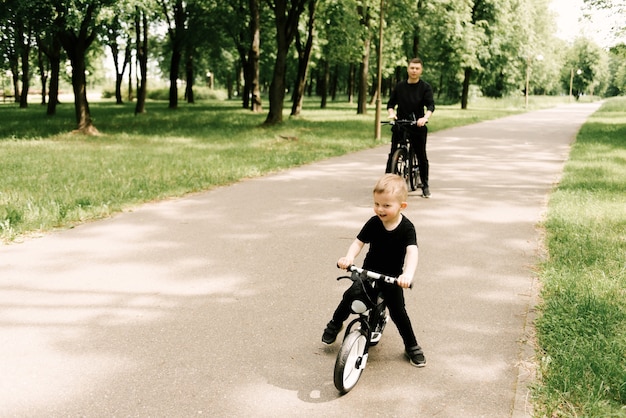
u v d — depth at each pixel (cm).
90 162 1193
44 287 483
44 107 4184
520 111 3962
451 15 3628
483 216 742
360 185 963
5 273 517
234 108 3984
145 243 614
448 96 6481
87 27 1806
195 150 1430
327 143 1593
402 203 338
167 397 317
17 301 452
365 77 3209
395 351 377
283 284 493
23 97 4106
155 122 2459
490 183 989
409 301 457
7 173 1031
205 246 604
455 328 408
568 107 5041
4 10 1748
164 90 6875
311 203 817
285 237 639
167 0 3462
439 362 360
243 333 399
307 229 674
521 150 1488
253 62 3259
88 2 1606
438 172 1110
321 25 3061
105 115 3089
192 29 3656
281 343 384
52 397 316
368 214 750
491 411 305
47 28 1786
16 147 1500
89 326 408
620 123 2491
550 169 1154
